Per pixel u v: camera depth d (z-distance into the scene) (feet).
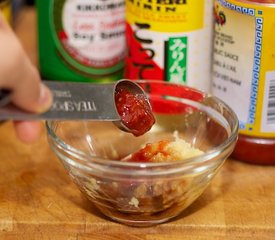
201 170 1.17
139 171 1.15
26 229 1.24
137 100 1.21
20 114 1.03
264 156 1.36
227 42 1.33
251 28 1.28
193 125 1.38
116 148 1.36
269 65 1.30
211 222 1.24
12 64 0.94
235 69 1.33
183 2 1.36
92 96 1.10
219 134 1.32
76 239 1.22
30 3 1.97
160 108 1.39
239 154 1.38
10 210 1.26
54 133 1.22
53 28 1.53
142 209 1.20
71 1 1.50
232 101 1.36
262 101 1.32
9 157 1.41
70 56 1.55
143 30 1.40
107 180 1.17
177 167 1.15
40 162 1.40
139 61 1.43
